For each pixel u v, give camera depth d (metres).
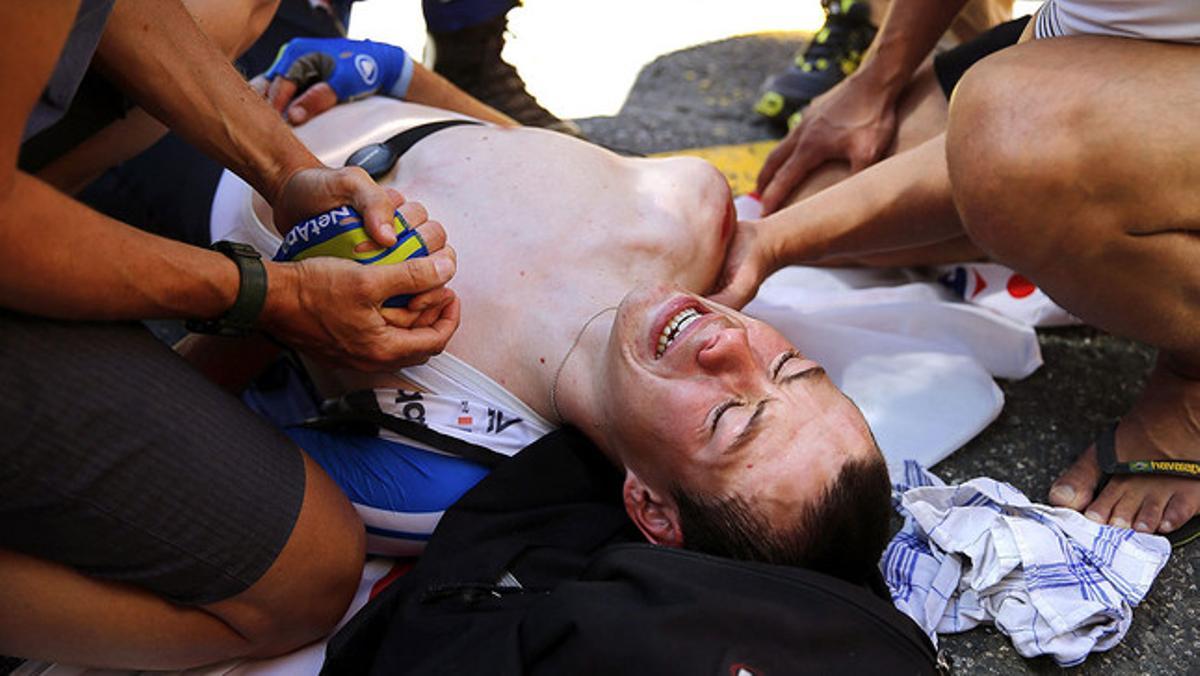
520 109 2.92
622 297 1.96
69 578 1.58
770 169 2.68
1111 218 1.80
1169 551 1.94
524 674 1.55
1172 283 1.84
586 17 3.86
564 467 1.86
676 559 1.60
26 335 1.43
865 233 2.28
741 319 1.85
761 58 3.59
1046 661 1.87
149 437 1.52
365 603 1.88
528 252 1.99
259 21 2.16
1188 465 1.98
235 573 1.63
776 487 1.71
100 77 1.81
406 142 2.13
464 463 1.89
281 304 1.58
